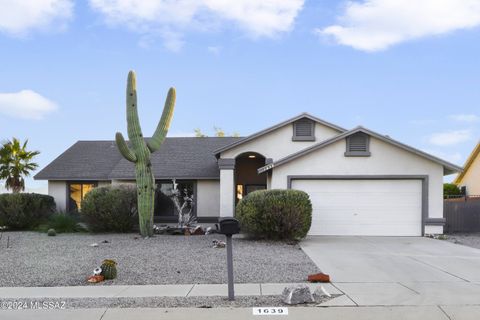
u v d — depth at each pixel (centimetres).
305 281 932
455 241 1609
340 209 1786
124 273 1030
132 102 1738
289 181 1795
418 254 1292
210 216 2233
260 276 984
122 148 1652
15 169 2617
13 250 1398
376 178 1781
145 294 829
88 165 2402
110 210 1880
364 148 1788
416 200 1773
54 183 2352
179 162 2341
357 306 732
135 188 1952
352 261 1170
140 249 1406
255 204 1577
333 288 861
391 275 991
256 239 1630
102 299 795
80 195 2347
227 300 775
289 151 2092
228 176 2056
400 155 1780
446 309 714
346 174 1783
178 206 2009
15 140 2648
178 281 946
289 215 1542
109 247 1456
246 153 2125
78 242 1598
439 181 1767
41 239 1697
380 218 1773
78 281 958
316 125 2109
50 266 1123
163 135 1814
